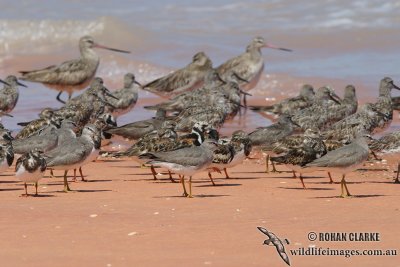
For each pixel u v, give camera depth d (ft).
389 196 68.49
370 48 139.03
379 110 89.30
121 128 87.61
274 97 120.26
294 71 129.59
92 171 81.61
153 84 114.01
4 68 138.82
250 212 62.13
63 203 65.77
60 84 111.34
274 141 81.61
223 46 143.02
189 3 164.45
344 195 68.44
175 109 101.35
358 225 57.67
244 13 157.69
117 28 148.05
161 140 76.48
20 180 68.95
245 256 50.14
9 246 52.60
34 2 165.58
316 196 68.59
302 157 70.44
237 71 118.32
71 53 145.59
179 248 51.90
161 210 63.00
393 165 83.46
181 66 136.05
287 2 159.94
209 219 59.72
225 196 68.69
